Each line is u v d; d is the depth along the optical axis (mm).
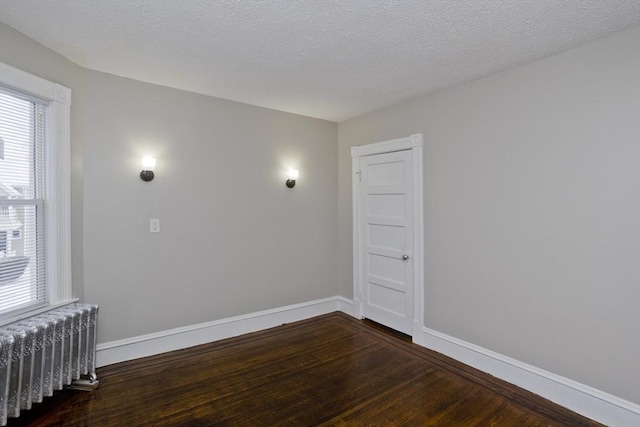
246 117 3578
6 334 1868
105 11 1902
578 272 2273
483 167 2811
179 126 3158
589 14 1895
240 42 2256
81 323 2367
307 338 3477
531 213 2512
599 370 2176
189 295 3234
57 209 2422
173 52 2410
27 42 2189
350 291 4234
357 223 4094
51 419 2113
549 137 2408
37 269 2320
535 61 2484
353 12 1893
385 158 3723
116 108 2832
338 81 2938
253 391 2475
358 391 2480
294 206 3973
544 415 2213
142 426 2068
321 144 4207
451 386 2559
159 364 2865
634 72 2027
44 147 2379
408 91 3174
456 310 3016
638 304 2029
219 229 3410
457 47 2303
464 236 2955
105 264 2795
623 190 2078
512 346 2621
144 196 2979
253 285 3658
